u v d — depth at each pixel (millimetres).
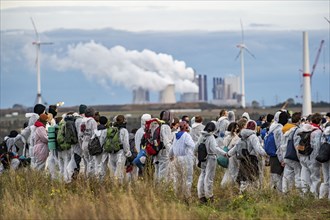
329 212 32781
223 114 44562
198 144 37531
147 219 28047
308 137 36219
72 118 42125
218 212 33719
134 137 45031
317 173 36375
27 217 29766
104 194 32719
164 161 39406
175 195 35719
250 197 36125
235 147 37625
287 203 34562
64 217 28609
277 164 38344
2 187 38344
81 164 43188
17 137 46625
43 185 38000
